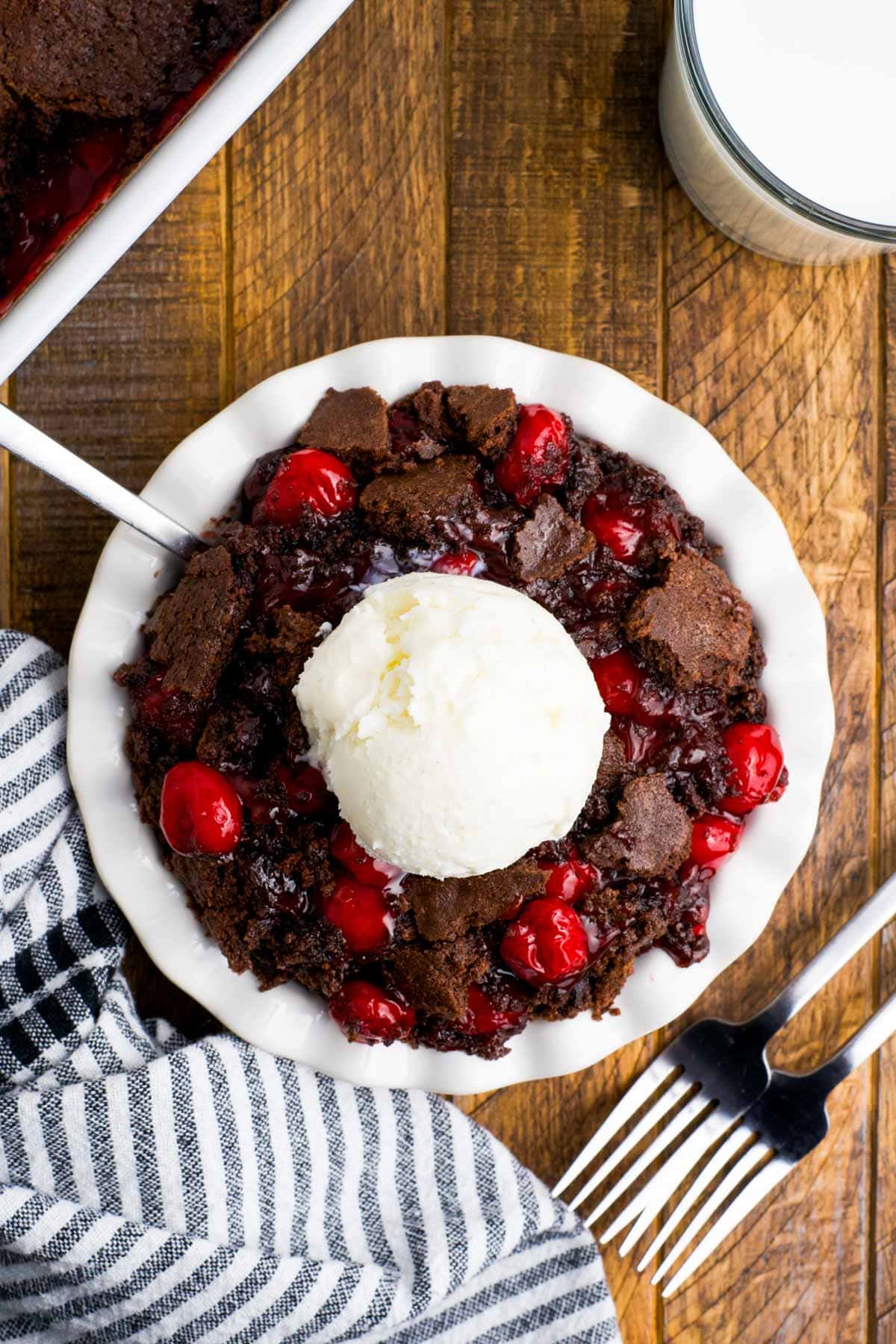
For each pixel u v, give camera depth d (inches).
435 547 18.9
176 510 19.5
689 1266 20.7
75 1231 19.4
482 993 19.3
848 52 19.8
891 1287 21.4
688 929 19.7
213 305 20.8
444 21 20.9
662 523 19.4
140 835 19.5
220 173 20.8
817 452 21.2
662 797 19.1
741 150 19.1
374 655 18.1
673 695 19.3
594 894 19.1
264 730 18.8
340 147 20.8
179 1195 19.7
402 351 19.6
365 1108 20.3
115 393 20.8
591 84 21.0
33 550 20.8
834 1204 21.4
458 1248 20.2
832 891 21.3
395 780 17.9
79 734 19.4
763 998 21.3
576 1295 20.5
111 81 19.5
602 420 19.9
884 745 21.4
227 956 19.3
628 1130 21.2
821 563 21.3
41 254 19.8
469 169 20.9
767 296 21.2
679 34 19.1
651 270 21.1
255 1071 20.0
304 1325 19.9
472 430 19.0
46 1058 19.9
